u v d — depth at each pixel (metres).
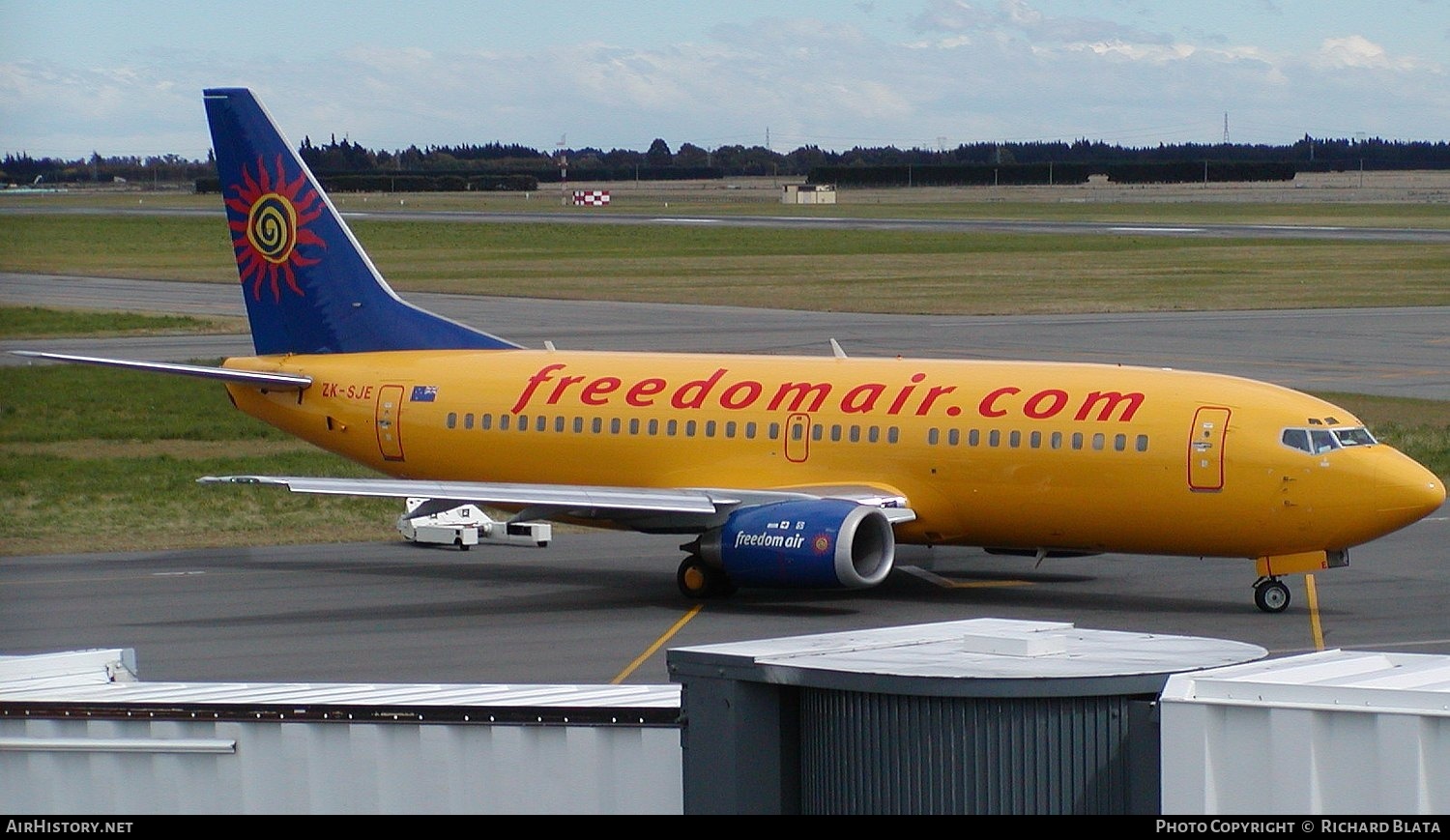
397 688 29.22
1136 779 24.34
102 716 27.75
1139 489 61.69
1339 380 130.00
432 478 75.19
